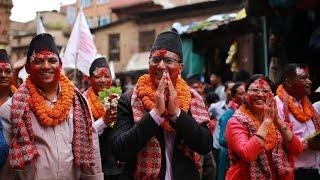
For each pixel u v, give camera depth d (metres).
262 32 9.98
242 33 11.16
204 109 3.62
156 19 23.83
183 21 22.08
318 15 7.84
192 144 3.35
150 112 3.29
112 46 25.98
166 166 3.42
